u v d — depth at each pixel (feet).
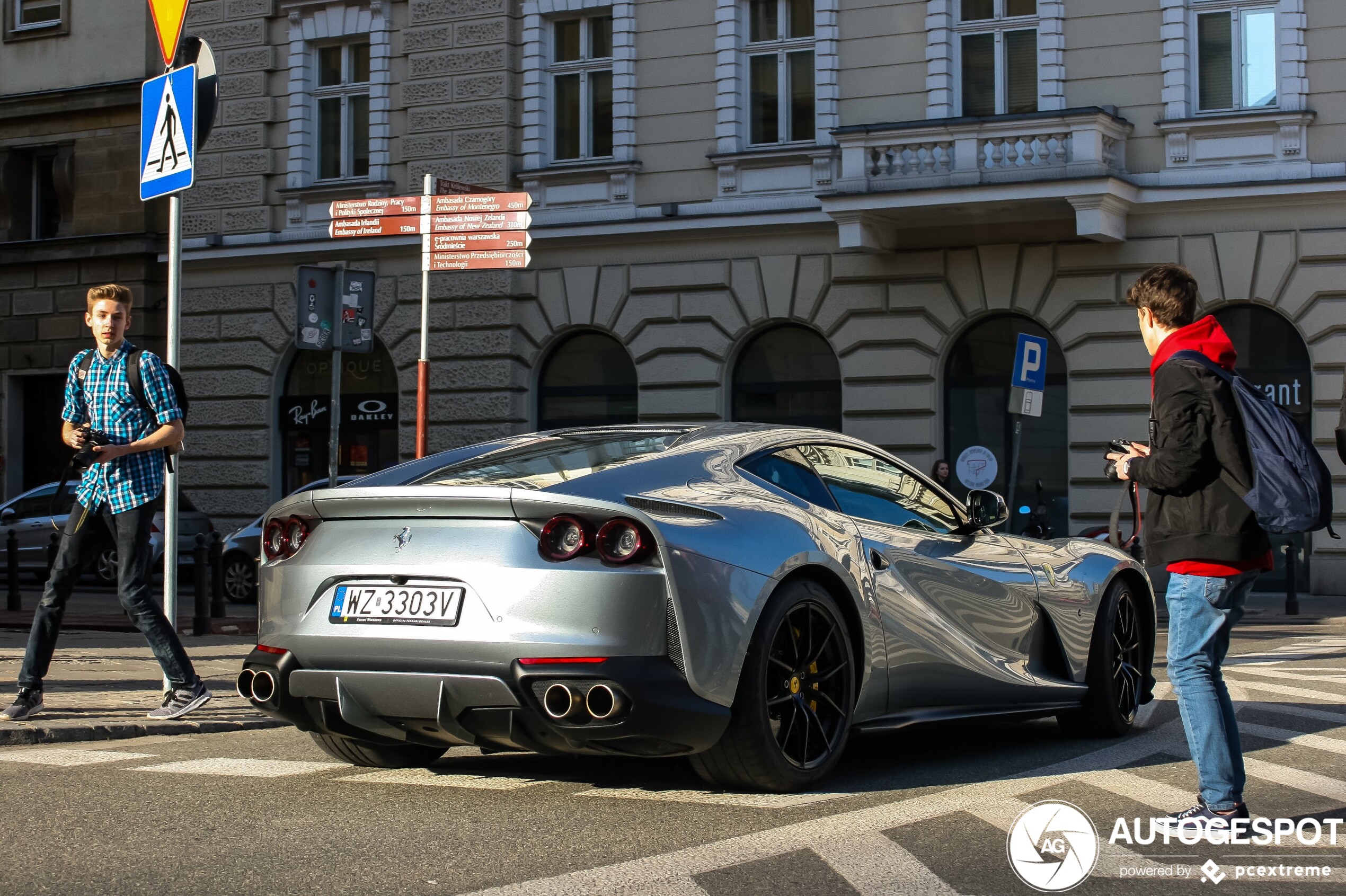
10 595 52.24
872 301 63.21
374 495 16.52
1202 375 14.47
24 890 12.52
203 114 25.99
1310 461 14.20
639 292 67.51
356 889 12.56
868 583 18.22
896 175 59.47
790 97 65.98
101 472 22.77
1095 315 59.82
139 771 18.72
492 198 38.40
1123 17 59.88
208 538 46.44
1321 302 56.90
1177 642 14.96
